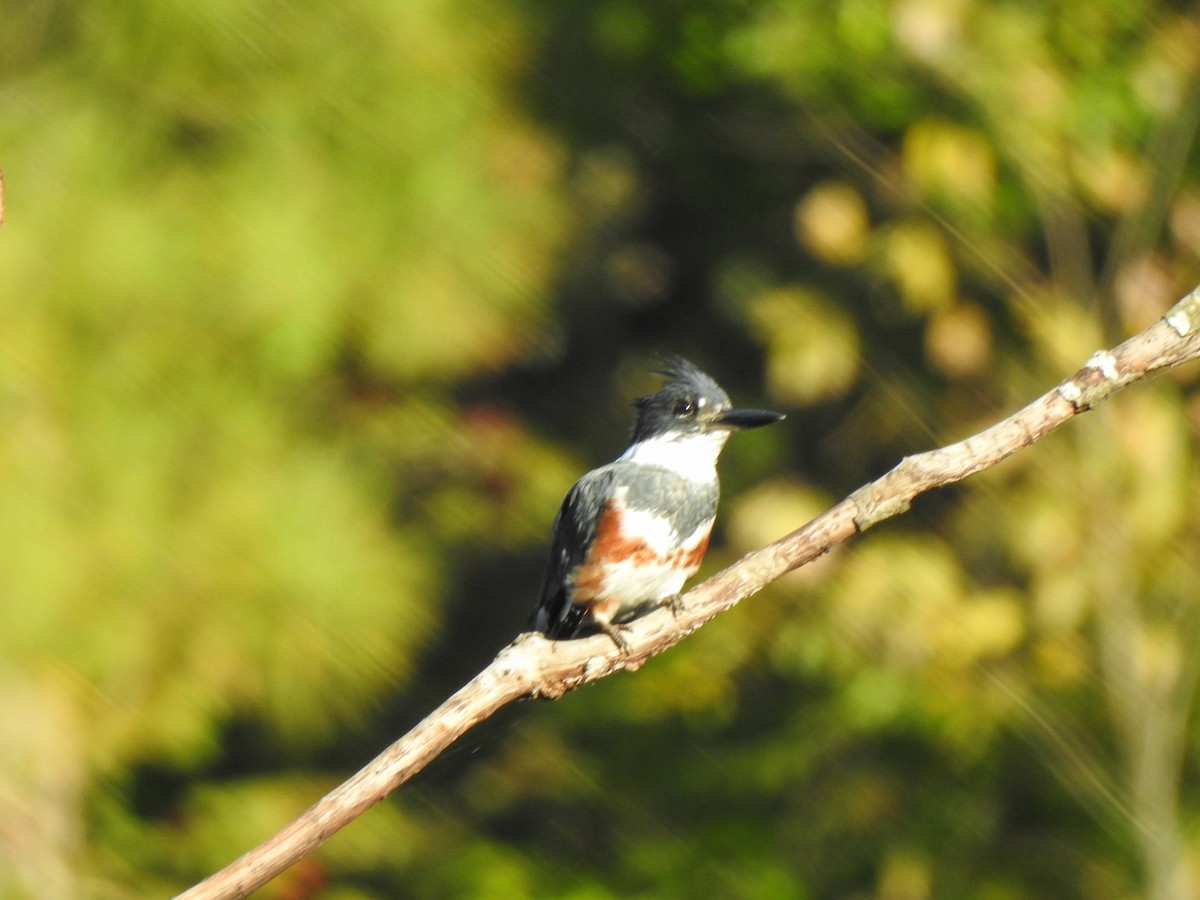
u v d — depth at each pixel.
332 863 11.63
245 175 10.16
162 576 9.77
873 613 10.44
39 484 9.49
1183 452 9.74
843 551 10.84
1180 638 9.66
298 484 10.25
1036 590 10.07
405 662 10.60
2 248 9.48
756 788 12.27
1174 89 9.66
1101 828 10.89
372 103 10.57
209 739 10.46
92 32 10.16
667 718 12.73
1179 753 9.94
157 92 10.14
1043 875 11.29
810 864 11.95
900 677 10.66
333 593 10.06
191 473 9.95
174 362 9.91
